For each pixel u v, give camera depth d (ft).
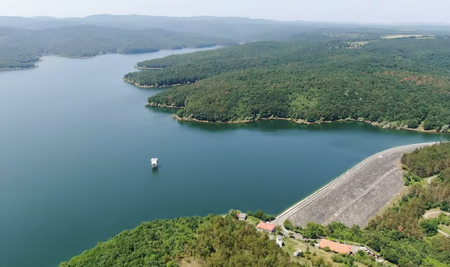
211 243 358.84
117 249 373.81
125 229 475.31
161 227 419.74
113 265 342.23
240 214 469.98
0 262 408.46
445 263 362.53
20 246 438.81
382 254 370.94
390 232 430.20
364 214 501.56
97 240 451.53
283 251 352.90
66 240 451.12
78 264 359.05
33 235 460.96
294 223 458.09
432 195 504.02
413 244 404.57
